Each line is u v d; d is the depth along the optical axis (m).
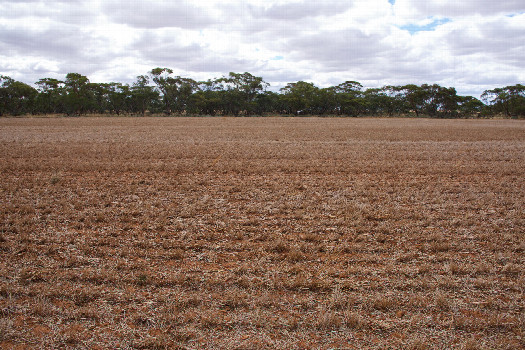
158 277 5.40
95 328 4.25
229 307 4.69
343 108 107.62
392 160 17.45
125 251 6.19
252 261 6.05
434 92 100.81
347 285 5.20
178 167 14.97
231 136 29.45
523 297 4.96
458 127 45.22
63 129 37.06
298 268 5.78
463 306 4.76
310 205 9.29
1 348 3.87
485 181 12.81
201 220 8.13
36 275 5.39
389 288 5.18
